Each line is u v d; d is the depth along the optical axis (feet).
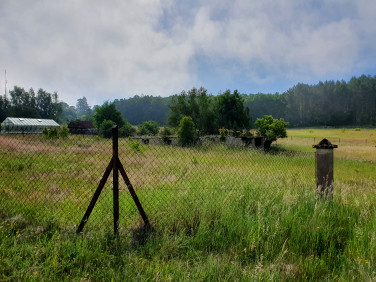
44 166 28.04
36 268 9.43
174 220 14.06
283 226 13.26
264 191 18.65
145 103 581.94
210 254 11.28
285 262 10.96
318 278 9.93
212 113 128.47
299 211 14.90
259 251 11.51
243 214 14.96
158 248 11.58
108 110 205.05
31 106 359.46
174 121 134.82
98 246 11.10
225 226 13.53
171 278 9.11
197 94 133.59
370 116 420.77
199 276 9.50
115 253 10.96
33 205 16.58
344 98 447.42
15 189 21.20
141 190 19.99
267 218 13.97
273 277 9.54
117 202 12.41
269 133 93.45
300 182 22.66
